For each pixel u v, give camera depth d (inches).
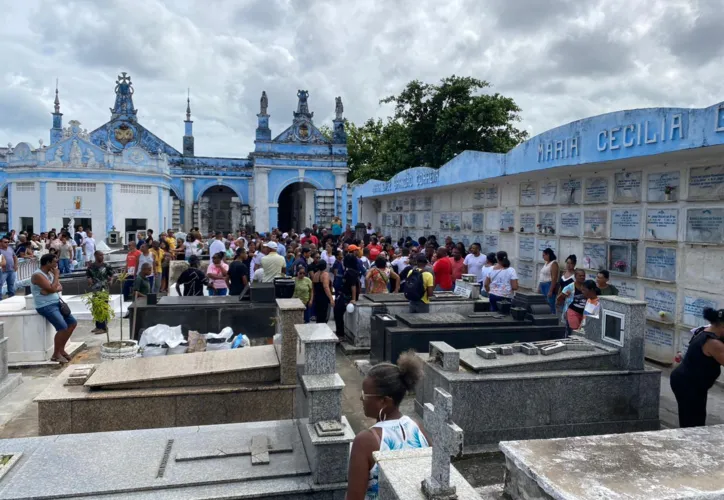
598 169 419.2
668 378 339.3
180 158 1530.5
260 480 168.6
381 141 1635.1
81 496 158.1
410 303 388.2
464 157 587.2
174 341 305.6
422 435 124.0
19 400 292.2
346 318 433.7
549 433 243.9
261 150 1457.9
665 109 314.7
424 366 263.3
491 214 609.6
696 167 339.0
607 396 250.4
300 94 1485.0
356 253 568.4
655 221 372.2
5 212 1492.4
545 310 334.0
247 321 387.5
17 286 655.8
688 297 345.1
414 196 861.2
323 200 1508.4
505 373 243.4
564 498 109.3
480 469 219.9
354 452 117.3
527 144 456.1
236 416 239.3
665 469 123.0
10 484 161.8
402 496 98.1
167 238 807.7
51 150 1145.4
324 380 179.3
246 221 1569.9
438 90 1219.2
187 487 163.9
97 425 227.3
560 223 479.2
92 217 1170.0
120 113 1523.1
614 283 410.0
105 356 291.7
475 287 422.3
